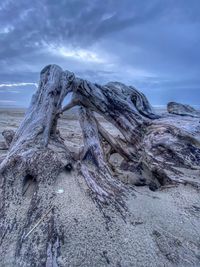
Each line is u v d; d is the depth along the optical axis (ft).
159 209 11.46
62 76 18.33
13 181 11.53
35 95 17.71
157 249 8.73
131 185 14.25
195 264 8.28
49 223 9.29
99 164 14.92
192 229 10.19
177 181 14.88
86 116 19.86
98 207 10.46
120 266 7.84
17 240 8.83
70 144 25.29
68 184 11.75
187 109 26.16
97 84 20.92
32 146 13.38
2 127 40.81
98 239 8.77
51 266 7.64
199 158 17.57
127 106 20.53
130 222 9.96
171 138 18.35
